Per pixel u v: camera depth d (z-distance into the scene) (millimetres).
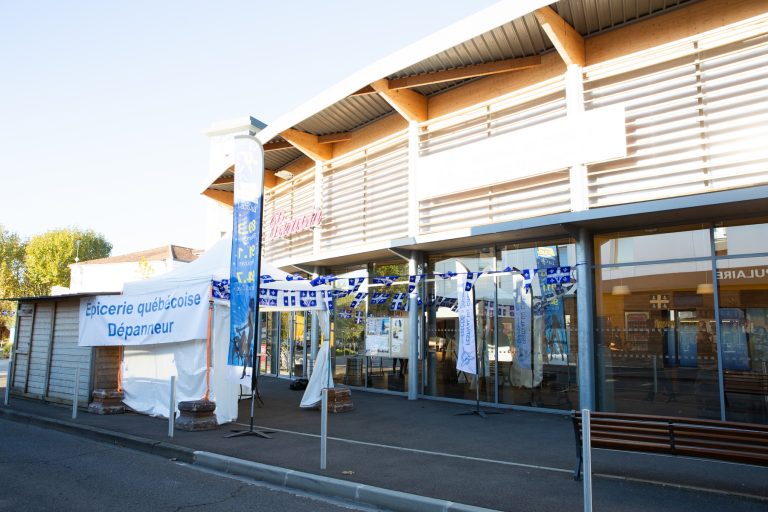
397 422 10516
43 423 11141
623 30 10758
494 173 11961
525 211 11570
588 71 10883
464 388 13164
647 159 9945
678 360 9766
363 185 15695
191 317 10398
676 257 9992
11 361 15836
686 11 10031
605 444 6199
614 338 10516
